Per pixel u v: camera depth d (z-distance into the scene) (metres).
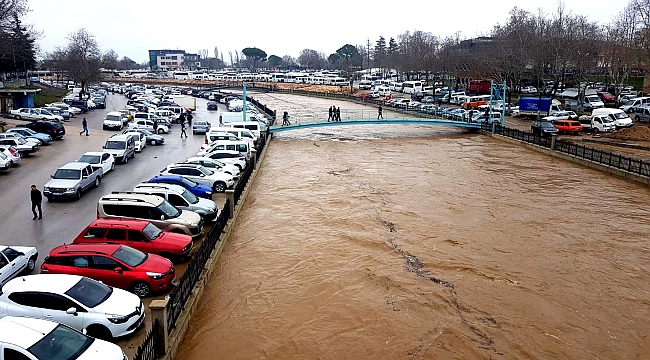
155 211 18.83
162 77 179.62
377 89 102.75
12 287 12.18
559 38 71.69
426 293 16.44
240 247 20.50
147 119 51.66
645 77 74.12
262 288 16.84
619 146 43.00
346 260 19.11
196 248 18.92
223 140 35.44
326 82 142.38
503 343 13.64
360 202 26.92
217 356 12.97
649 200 27.84
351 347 13.40
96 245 15.20
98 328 11.98
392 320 14.73
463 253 19.89
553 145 41.56
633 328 14.52
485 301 15.98
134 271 14.52
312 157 41.41
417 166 37.44
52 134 42.81
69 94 87.12
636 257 19.66
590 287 17.06
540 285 17.16
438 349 13.30
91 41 113.38
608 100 69.12
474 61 96.81
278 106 87.12
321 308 15.50
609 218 24.55
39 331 10.09
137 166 33.56
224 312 15.21
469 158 41.00
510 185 31.28
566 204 26.98
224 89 136.75
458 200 27.58
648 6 82.50
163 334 11.62
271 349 13.30
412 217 24.38
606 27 101.88
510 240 21.41
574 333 14.20
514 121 61.28
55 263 14.45
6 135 37.03
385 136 54.72
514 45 76.31
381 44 197.75
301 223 23.45
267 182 32.09
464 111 64.00
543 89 69.12
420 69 110.00
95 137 45.41
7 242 18.81
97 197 25.48
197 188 24.94
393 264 18.73
